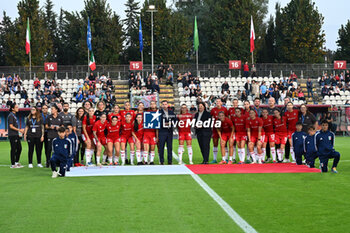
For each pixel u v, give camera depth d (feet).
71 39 183.73
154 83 106.93
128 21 221.25
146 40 165.37
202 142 44.04
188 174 34.73
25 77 126.00
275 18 199.82
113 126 42.32
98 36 164.86
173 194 25.77
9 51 163.32
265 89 109.70
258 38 173.68
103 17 166.81
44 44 167.12
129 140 43.65
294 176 33.19
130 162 44.29
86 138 42.47
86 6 167.02
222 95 107.14
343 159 46.88
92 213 21.12
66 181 31.45
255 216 20.30
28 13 163.43
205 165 41.65
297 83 125.08
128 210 21.68
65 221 19.63
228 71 128.47
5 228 18.56
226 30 164.35
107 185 29.30
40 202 23.86
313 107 104.32
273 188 27.71
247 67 123.13
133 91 105.81
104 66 127.03
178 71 127.75
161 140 43.01
